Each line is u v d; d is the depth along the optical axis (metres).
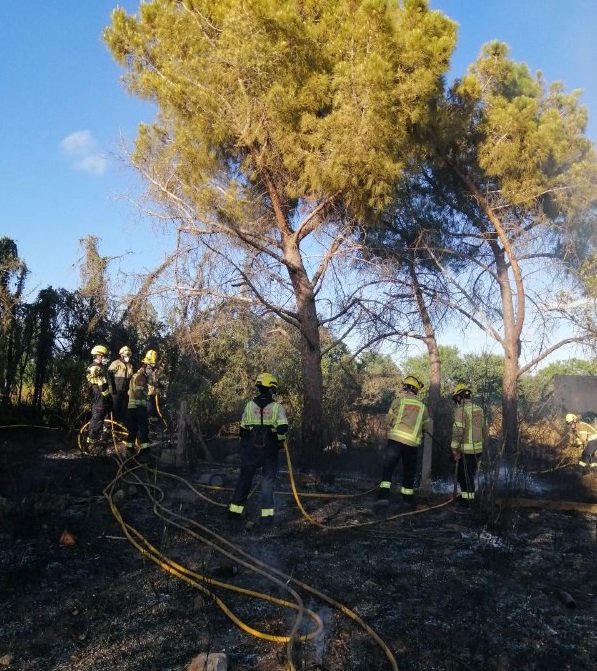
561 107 15.77
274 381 7.77
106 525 7.09
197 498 8.51
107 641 4.58
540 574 6.25
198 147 11.85
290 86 11.52
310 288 12.68
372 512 8.31
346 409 15.66
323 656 4.46
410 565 6.29
